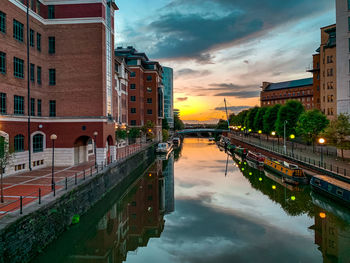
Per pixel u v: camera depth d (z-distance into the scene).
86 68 27.25
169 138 88.38
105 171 23.00
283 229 17.83
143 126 59.34
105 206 22.88
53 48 27.50
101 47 27.14
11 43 21.70
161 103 71.06
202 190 28.88
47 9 27.53
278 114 49.75
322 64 51.47
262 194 26.59
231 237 16.78
